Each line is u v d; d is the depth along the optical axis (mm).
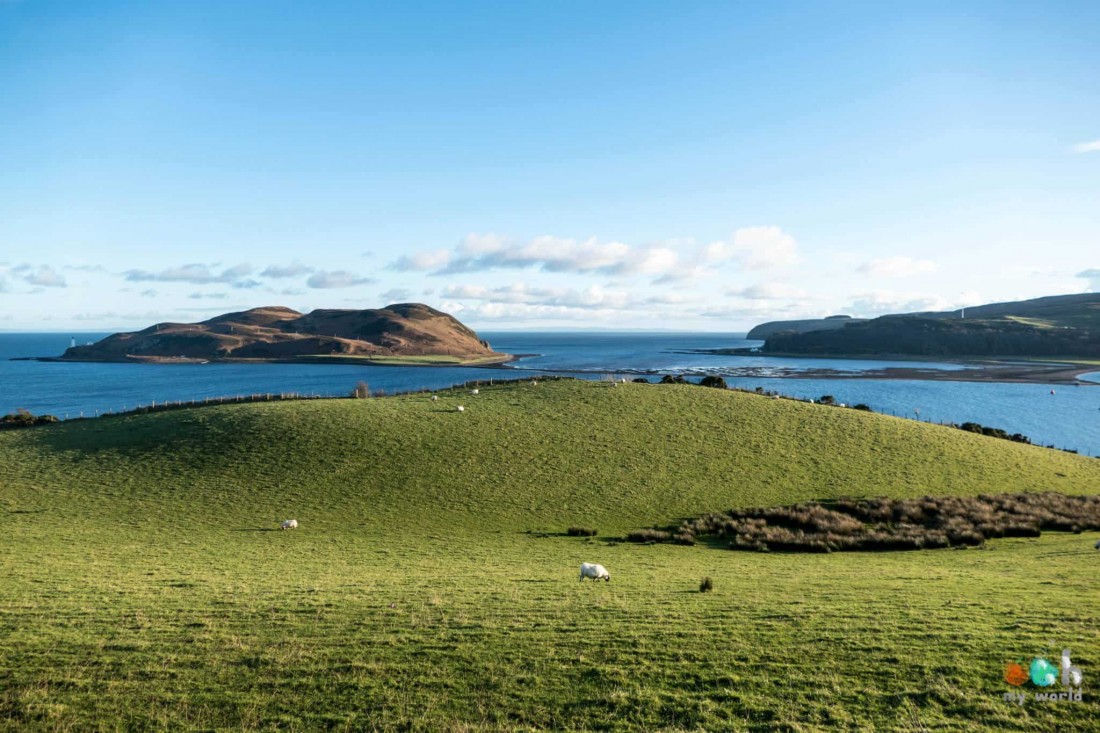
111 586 25219
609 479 51062
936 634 17219
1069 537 37969
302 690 15289
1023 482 54250
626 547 37188
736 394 79688
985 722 12719
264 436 57625
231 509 43562
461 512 44219
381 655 17125
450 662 16609
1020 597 21375
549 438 59719
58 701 14898
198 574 28125
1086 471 60406
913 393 173625
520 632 18688
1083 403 154250
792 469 54250
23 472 50594
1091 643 15844
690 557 34344
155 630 19266
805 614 19844
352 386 195625
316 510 43719
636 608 21203
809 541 37781
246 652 17469
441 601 22547
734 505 46656
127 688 15508
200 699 14969
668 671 15664
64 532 37438
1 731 13766
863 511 44656
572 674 15750
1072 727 12320
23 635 18781
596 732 13195
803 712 13523
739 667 15773
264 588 25062
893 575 27344
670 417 67125
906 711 13297
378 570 29828
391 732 13469
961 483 52844
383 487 48219
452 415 66125
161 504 44188
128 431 60906
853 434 63969
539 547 36781
